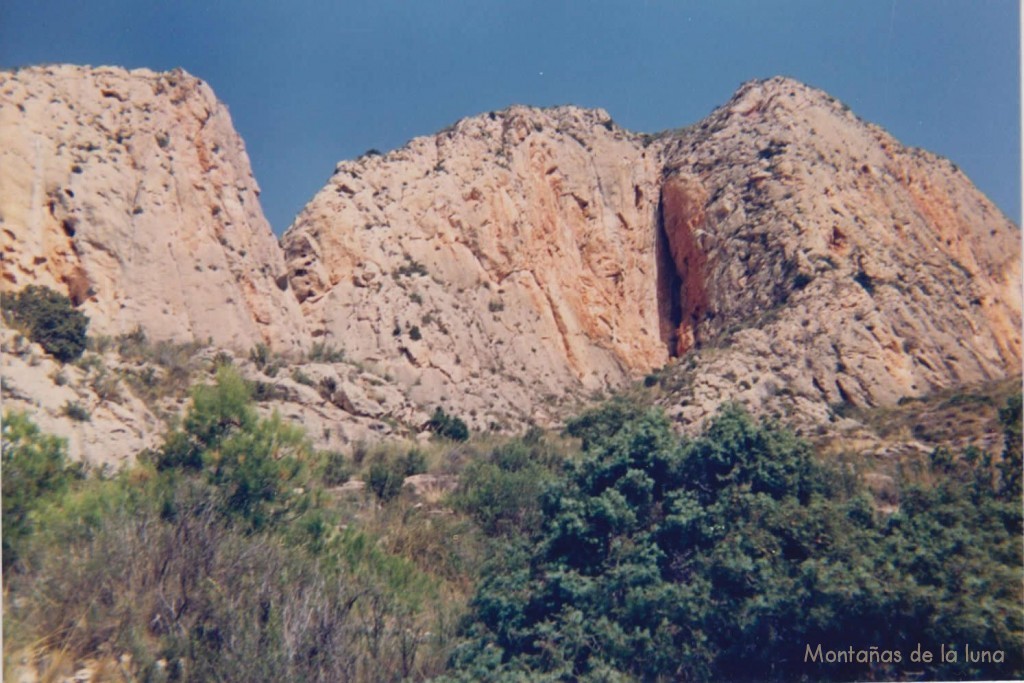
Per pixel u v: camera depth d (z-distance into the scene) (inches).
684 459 536.7
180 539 451.2
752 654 438.9
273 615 411.2
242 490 540.7
